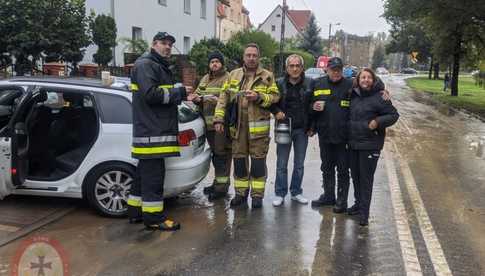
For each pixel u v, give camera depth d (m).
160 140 4.96
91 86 5.59
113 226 5.29
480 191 7.16
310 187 7.17
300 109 6.07
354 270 4.32
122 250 4.64
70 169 5.55
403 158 9.71
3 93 6.00
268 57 33.78
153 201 5.11
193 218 5.64
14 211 5.66
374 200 6.58
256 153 5.95
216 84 6.45
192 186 5.80
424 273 4.30
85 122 5.90
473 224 5.65
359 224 5.54
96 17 17.14
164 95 4.83
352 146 5.50
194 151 5.83
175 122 5.10
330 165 6.06
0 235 4.90
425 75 80.56
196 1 29.67
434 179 7.89
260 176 6.04
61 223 5.35
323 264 4.43
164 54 4.97
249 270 4.27
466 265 4.49
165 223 5.20
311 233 5.23
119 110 5.52
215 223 5.48
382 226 5.51
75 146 5.88
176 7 26.84
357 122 5.43
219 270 4.26
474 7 19.95
